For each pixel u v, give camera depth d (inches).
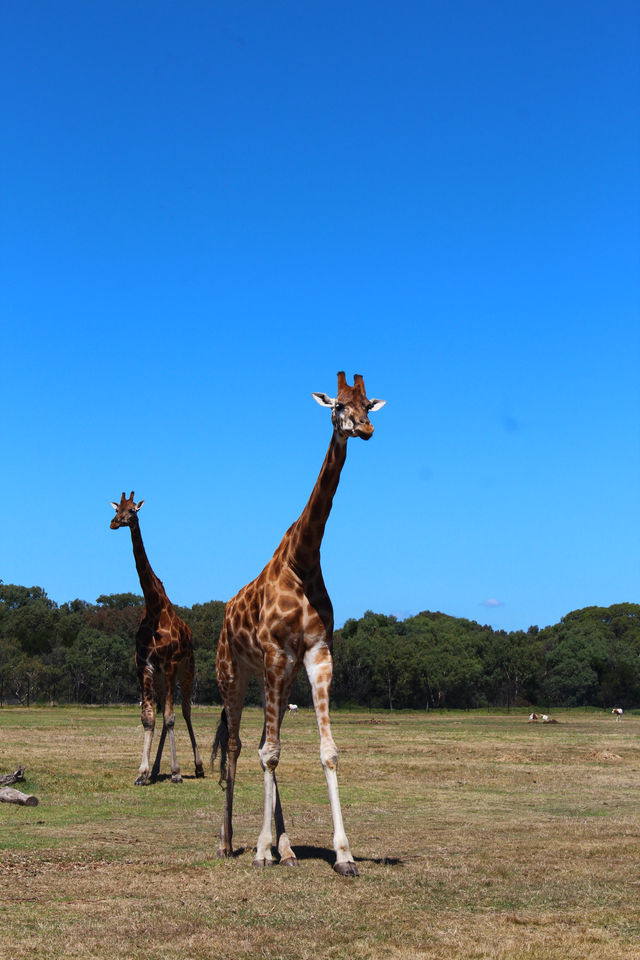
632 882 343.0
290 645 370.6
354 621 3823.8
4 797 574.6
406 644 3341.5
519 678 3383.4
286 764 860.6
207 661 2817.4
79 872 354.6
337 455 368.8
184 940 256.2
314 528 369.4
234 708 405.1
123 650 2933.1
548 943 255.3
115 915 284.8
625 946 252.5
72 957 239.8
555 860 392.2
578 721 2194.9
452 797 677.3
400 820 546.9
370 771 839.7
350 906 297.6
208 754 949.2
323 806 605.9
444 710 3102.9
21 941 253.8
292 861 370.9
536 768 917.8
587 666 3356.3
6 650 2952.8
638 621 4168.3
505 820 554.6
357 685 3142.2
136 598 4069.9
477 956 242.7
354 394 366.0
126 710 2155.5
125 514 725.3
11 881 336.5
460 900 309.4
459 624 4335.6
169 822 514.6
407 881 337.1
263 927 271.0
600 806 638.5
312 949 248.1
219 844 404.5
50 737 1093.8
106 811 554.6
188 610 3496.6
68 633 3356.3
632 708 3346.5
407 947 250.5
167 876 345.4
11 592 3772.1
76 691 2881.4
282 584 373.1
